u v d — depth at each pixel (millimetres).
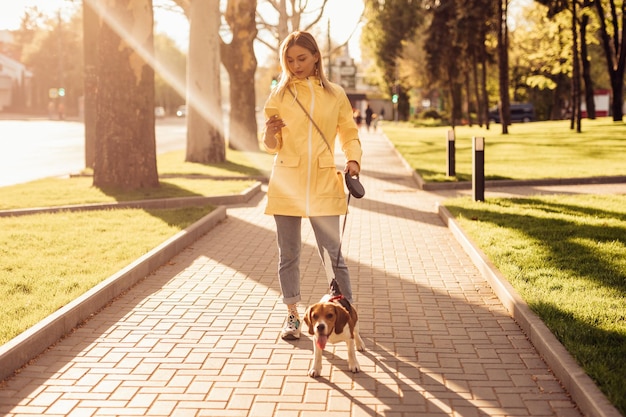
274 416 4062
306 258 8539
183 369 4828
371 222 11328
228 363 4941
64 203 12391
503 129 34969
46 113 84312
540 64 52812
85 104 19250
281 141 5234
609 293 6023
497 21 37844
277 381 4602
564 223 9664
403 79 69312
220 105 21734
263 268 7973
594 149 23188
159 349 5238
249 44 26266
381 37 67938
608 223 9523
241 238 9914
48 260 7699
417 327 5746
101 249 8305
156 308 6336
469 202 12281
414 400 4270
